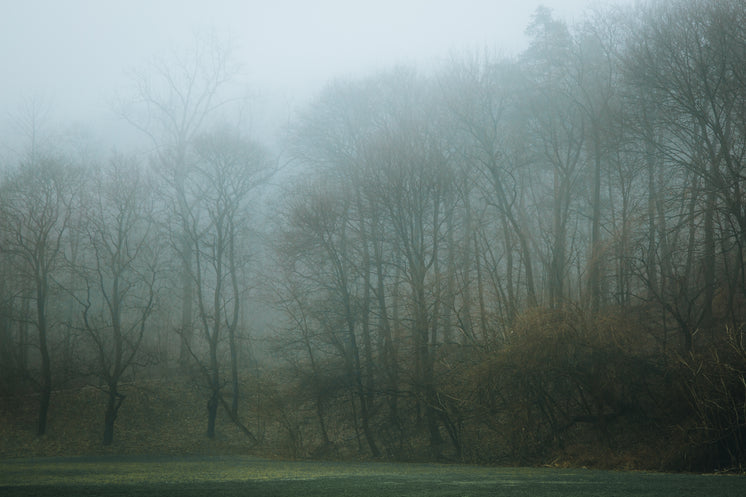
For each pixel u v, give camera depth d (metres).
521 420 27.22
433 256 33.12
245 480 13.73
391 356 32.66
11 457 31.92
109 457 31.75
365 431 32.19
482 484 12.21
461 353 31.55
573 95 35.12
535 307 28.20
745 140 27.36
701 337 26.62
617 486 11.72
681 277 27.73
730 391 22.64
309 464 24.64
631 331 26.53
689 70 27.83
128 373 45.44
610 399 26.56
